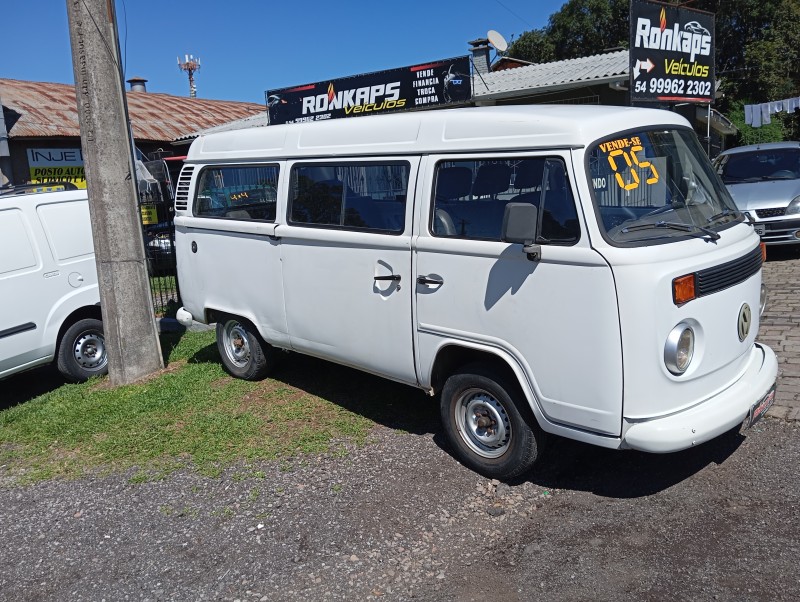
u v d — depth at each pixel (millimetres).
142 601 3541
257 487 4605
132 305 7047
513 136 4090
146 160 17297
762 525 3746
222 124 21109
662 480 4336
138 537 4156
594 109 4297
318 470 4766
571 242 3785
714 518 3861
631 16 9422
